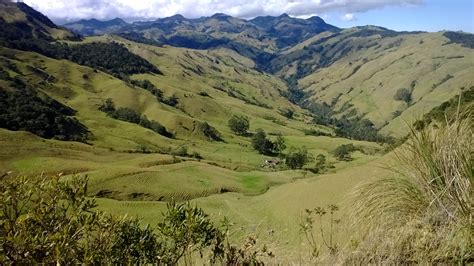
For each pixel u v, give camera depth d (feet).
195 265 13.07
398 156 18.13
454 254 12.76
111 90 625.41
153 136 487.61
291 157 400.88
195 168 310.86
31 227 10.03
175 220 12.53
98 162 330.13
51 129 422.82
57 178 10.85
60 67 654.94
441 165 16.14
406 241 14.32
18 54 643.04
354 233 16.56
